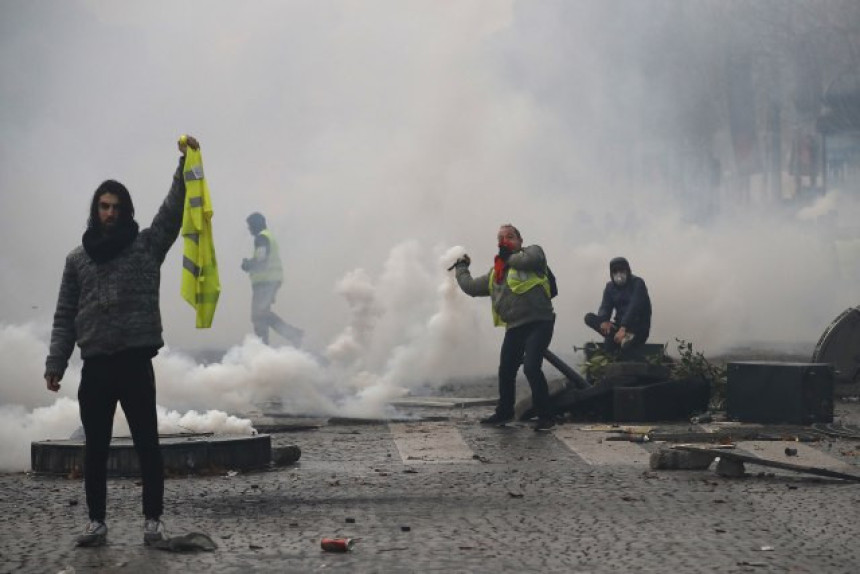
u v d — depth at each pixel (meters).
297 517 13.62
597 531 12.80
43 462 16.92
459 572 11.08
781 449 18.67
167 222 12.51
